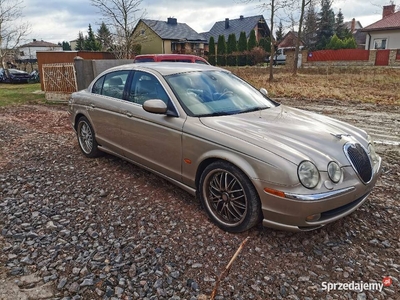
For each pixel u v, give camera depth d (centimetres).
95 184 394
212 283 227
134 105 377
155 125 342
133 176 417
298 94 1212
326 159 255
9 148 554
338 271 242
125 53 1844
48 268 243
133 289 221
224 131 288
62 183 399
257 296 216
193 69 388
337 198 251
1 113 938
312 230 284
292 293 220
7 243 276
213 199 301
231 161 271
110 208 334
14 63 3272
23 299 214
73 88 1111
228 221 290
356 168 270
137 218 313
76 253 260
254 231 289
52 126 746
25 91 1584
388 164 461
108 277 232
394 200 350
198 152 300
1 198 360
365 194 286
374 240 279
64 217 317
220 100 352
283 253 261
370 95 1139
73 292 220
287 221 253
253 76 2011
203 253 259
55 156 506
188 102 333
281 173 245
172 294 217
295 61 1989
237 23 4712
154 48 4000
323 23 4428
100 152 480
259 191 258
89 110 457
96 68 1105
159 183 394
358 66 2361
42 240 279
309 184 243
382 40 2945
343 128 322
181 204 340
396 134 629
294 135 282
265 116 329
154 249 263
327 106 959
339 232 290
